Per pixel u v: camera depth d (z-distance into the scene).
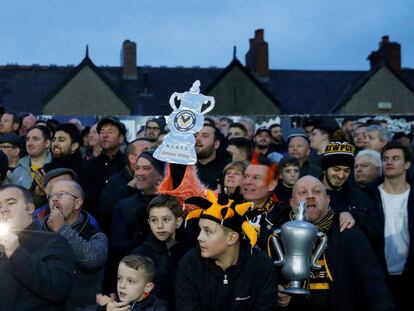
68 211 4.76
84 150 9.25
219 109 31.09
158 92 34.94
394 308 4.29
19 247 3.73
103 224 6.14
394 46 34.44
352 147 5.55
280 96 35.78
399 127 13.62
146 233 5.09
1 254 3.96
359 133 8.92
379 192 5.71
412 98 32.69
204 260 3.97
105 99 31.05
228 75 31.20
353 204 5.41
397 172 5.59
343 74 37.50
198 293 3.96
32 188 6.36
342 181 5.49
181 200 4.69
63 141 6.73
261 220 4.63
